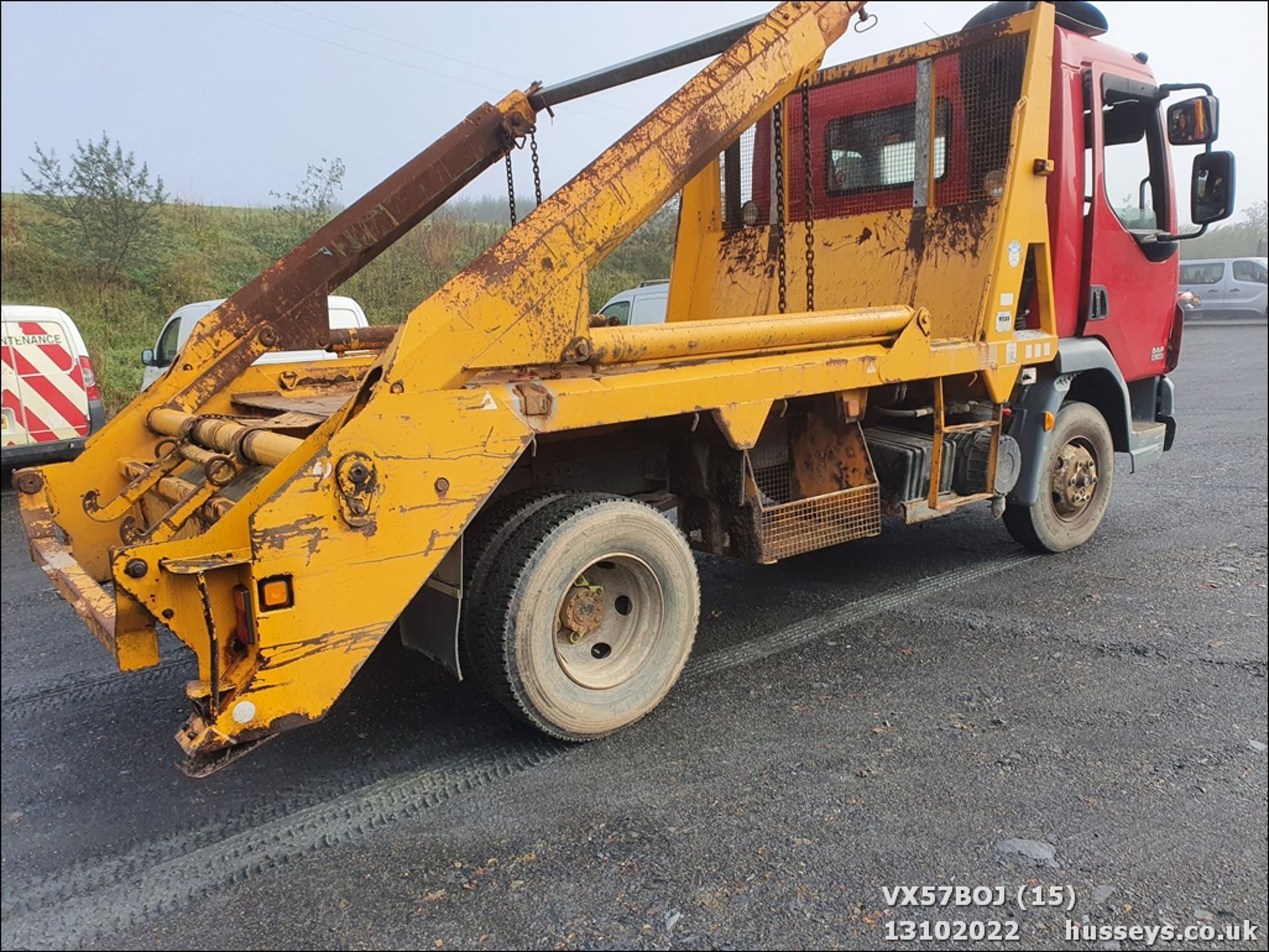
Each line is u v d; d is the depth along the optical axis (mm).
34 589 5457
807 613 4602
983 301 4387
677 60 4074
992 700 3559
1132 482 7434
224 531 2627
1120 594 4730
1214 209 5289
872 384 3889
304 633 2604
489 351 2854
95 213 11383
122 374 10266
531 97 4715
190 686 2568
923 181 4672
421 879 2535
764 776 3037
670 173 3203
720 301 5523
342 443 2611
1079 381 5508
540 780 3051
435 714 3570
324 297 4535
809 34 3576
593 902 2420
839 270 4996
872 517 4129
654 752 3221
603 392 3062
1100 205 5129
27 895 2490
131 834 2781
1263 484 7199
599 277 12930
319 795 2982
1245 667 3812
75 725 3551
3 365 8008
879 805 2842
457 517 2811
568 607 3277
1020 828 2717
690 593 3520
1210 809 2803
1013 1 4914
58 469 4035
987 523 6273
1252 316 21703
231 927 2355
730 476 3730
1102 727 3326
